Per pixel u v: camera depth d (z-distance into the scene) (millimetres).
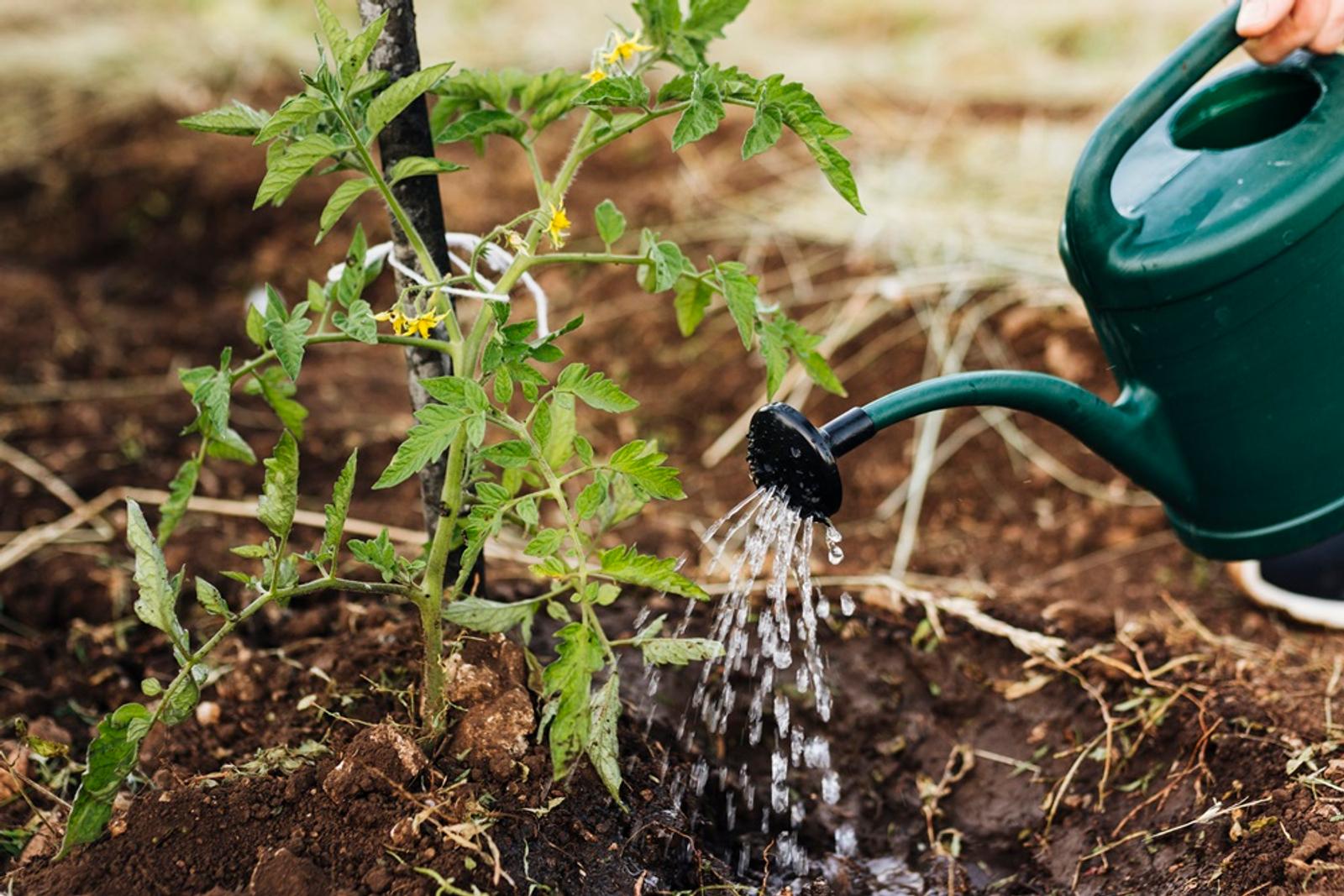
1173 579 2314
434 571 1529
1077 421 1605
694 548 2426
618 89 1393
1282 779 1676
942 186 3525
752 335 1549
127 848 1468
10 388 2908
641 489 1455
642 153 3756
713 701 1978
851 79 4344
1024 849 1864
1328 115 1542
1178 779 1793
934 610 2143
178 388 2971
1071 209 1591
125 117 3873
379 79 1382
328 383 2988
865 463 2709
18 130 3826
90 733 1886
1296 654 2043
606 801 1604
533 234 1475
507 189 3590
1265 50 1608
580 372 1440
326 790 1518
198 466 1615
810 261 3229
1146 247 1553
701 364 2977
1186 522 1798
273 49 4336
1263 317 1547
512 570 2236
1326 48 1604
